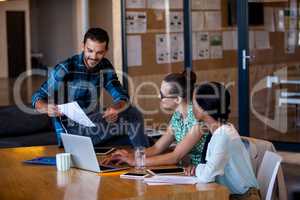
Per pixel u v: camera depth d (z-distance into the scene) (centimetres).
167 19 912
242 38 789
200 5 888
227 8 886
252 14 793
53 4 1841
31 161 403
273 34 810
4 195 318
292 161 697
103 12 977
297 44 814
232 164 343
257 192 348
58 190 321
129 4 924
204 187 317
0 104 1299
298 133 780
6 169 383
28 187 332
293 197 521
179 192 305
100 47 446
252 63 796
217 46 893
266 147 384
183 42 895
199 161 387
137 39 930
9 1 1900
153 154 412
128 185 325
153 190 311
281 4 816
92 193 310
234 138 344
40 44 1975
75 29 1293
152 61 927
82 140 365
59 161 375
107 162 389
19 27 1927
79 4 1170
